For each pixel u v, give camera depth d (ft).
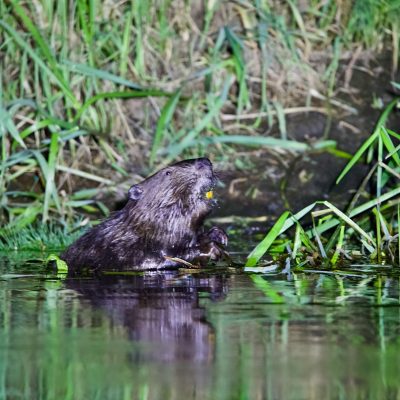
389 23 51.52
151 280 31.60
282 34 50.01
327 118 48.55
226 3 50.83
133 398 18.90
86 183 46.06
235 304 26.76
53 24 48.32
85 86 48.11
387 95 49.55
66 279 32.07
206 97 48.39
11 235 42.06
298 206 44.73
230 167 46.32
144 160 46.96
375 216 37.32
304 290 28.94
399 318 24.81
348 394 18.93
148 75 49.42
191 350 21.98
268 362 20.99
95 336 23.30
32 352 21.98
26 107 47.83
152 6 49.65
